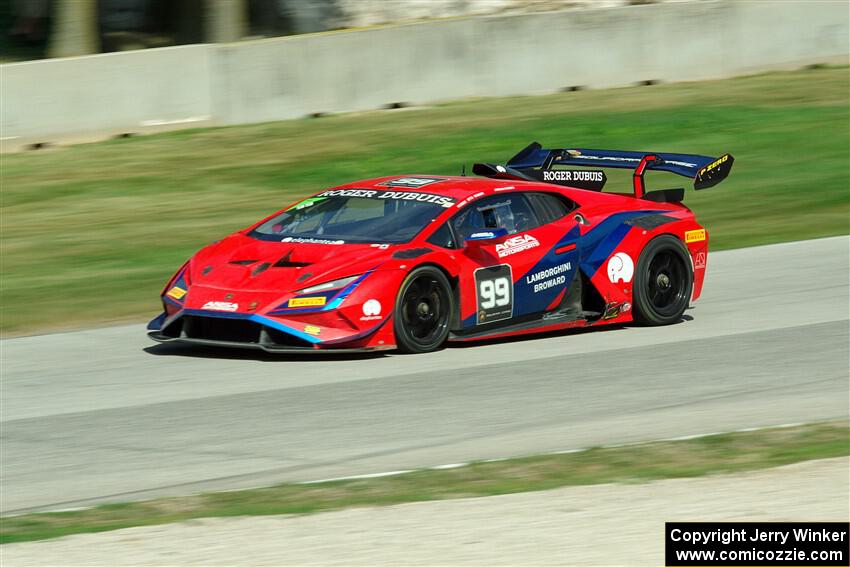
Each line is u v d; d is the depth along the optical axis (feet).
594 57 262.26
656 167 120.37
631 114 237.86
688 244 115.96
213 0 280.51
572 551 53.88
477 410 84.07
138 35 296.10
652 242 113.50
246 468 71.61
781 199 185.16
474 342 107.45
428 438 77.36
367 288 97.09
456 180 112.27
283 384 92.07
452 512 60.49
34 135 211.20
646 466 69.26
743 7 275.80
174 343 109.70
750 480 65.16
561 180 123.13
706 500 61.57
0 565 54.08
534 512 60.13
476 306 103.50
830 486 63.41
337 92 237.25
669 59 270.05
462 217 104.73
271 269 100.27
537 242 107.86
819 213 175.52
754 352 101.86
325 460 72.84
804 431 76.54
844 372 94.48
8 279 139.64
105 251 153.89
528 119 232.32
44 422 83.41
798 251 151.12
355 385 91.30
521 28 253.85
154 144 214.90
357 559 53.42
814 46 285.02
